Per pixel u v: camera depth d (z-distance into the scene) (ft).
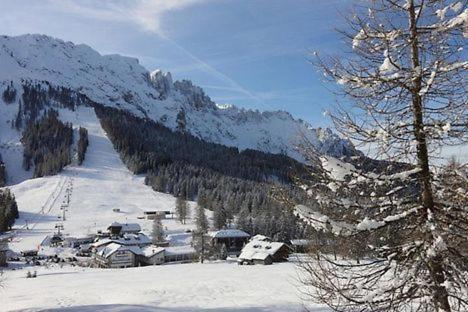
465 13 23.70
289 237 249.55
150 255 302.86
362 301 24.72
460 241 24.56
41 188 638.94
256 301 88.33
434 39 25.63
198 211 377.71
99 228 467.52
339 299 25.59
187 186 619.67
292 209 26.32
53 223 485.56
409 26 25.99
